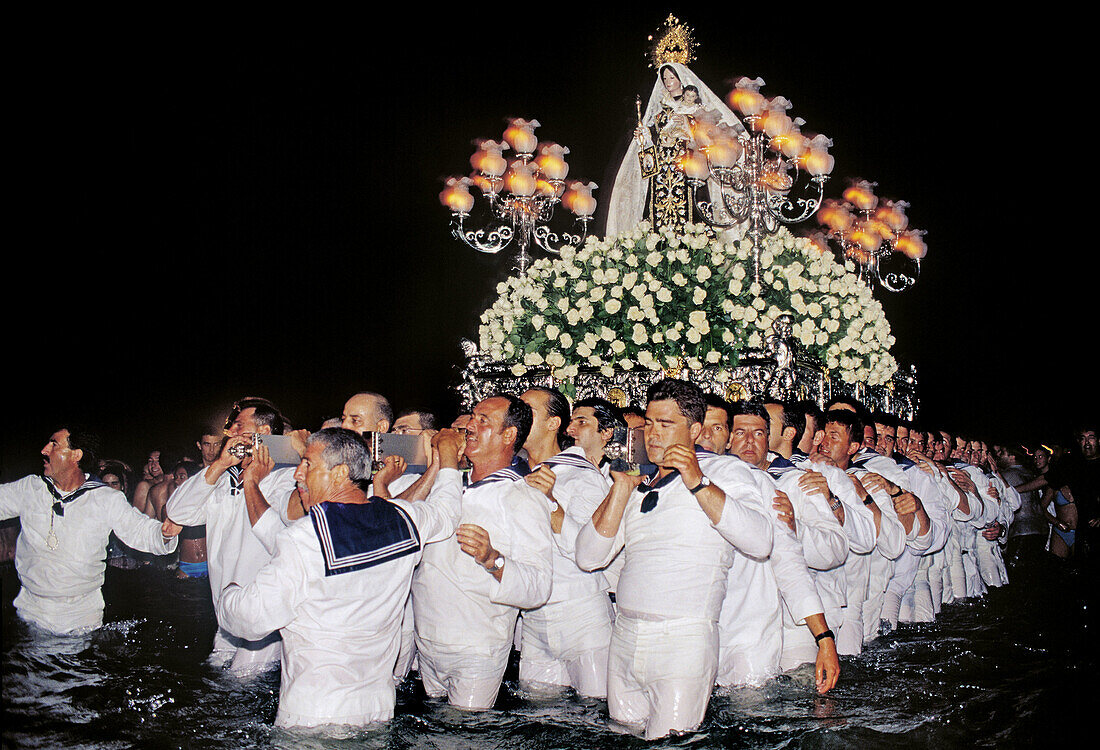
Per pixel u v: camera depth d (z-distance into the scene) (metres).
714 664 3.96
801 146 6.86
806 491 4.71
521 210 7.71
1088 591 8.37
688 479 3.81
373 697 3.80
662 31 8.38
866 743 3.88
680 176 7.47
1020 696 4.61
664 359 6.29
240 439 4.74
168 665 4.97
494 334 6.98
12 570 6.91
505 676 5.12
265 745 3.68
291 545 3.67
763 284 6.52
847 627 5.47
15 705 4.25
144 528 5.56
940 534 6.43
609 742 3.87
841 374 6.77
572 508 4.68
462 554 4.31
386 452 4.35
